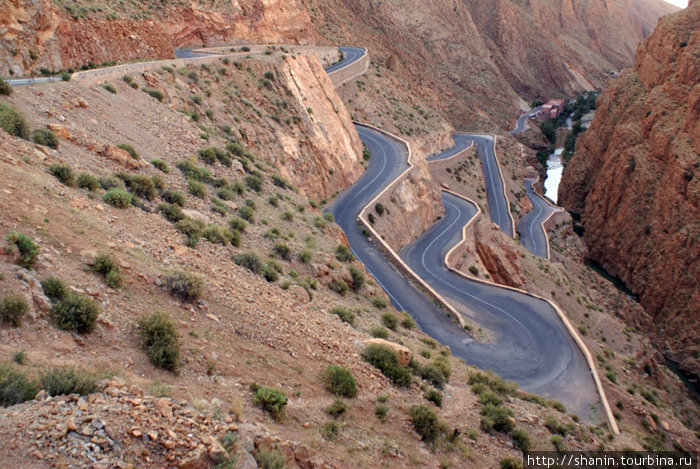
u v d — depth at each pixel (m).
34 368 9.30
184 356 12.62
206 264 19.25
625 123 108.00
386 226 55.94
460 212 71.38
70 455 7.57
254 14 79.12
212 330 14.84
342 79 94.12
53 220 14.66
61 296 11.56
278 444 10.70
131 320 12.61
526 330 39.53
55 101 26.48
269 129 50.34
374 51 123.19
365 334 22.94
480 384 23.44
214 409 10.68
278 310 19.14
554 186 143.25
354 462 12.45
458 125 137.00
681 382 60.59
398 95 107.00
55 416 8.16
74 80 31.44
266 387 12.88
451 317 38.91
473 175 103.25
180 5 64.62
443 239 60.62
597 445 23.83
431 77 147.25
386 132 82.12
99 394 9.18
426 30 165.12
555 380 32.81
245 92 52.16
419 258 55.03
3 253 11.56
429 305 39.91
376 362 19.61
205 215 25.33
